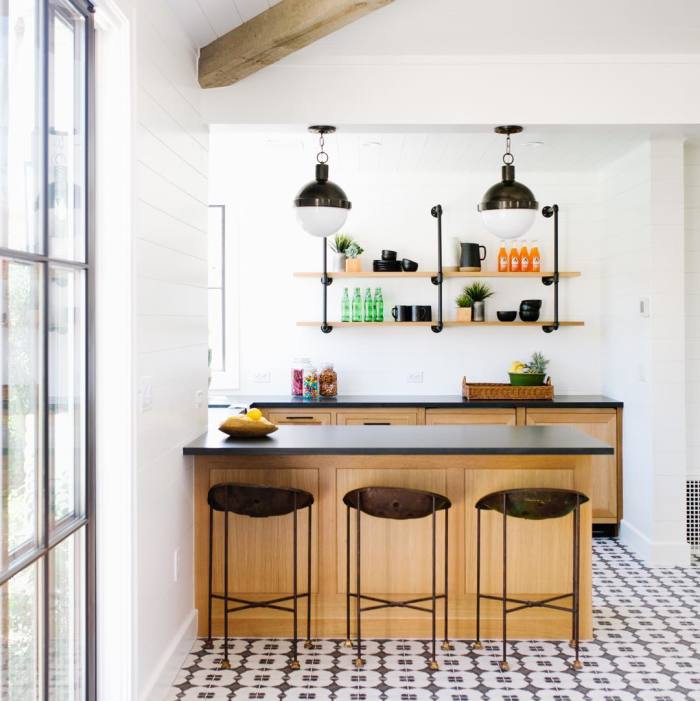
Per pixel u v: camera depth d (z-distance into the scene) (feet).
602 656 11.38
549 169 19.52
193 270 12.04
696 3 10.85
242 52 11.30
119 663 8.65
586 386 20.17
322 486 11.94
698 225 17.57
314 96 12.79
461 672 10.80
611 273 18.98
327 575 12.00
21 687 6.44
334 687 10.32
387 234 20.20
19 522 6.40
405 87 12.80
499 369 20.30
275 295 20.42
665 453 16.01
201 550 12.05
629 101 12.81
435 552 11.86
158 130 9.93
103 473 8.62
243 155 18.16
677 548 15.96
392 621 12.03
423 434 12.68
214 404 18.62
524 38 12.09
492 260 20.22
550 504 10.69
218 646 11.71
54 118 7.18
